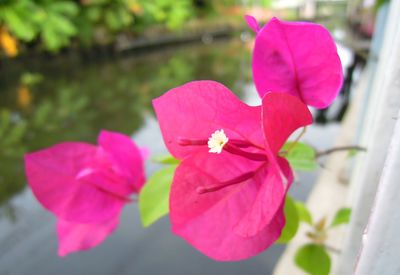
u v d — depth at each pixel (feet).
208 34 11.58
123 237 1.33
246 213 0.28
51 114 3.18
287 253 0.88
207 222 0.30
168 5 8.71
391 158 0.20
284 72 0.33
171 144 0.31
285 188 0.25
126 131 2.64
